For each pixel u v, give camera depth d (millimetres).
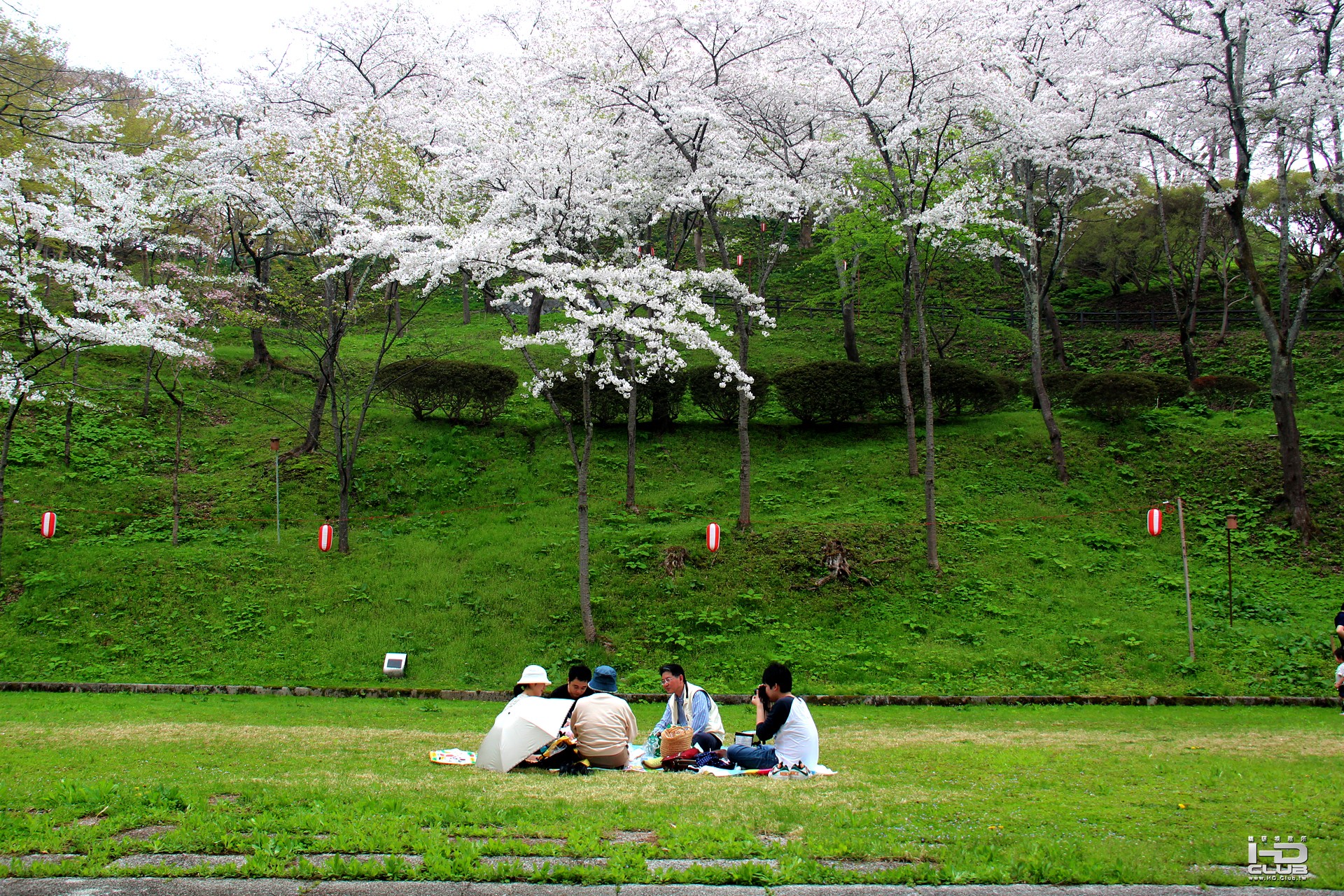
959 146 18891
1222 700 13242
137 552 16781
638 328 15383
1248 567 17438
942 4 17938
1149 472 20828
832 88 19172
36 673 13734
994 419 23562
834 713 12664
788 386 22938
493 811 5883
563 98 17828
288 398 24281
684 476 21281
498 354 27578
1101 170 20672
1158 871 4844
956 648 15070
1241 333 28891
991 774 7586
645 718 12336
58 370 22984
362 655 14664
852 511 19188
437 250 15336
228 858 5043
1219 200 18922
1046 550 18031
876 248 22781
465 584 16562
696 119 17250
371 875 4809
